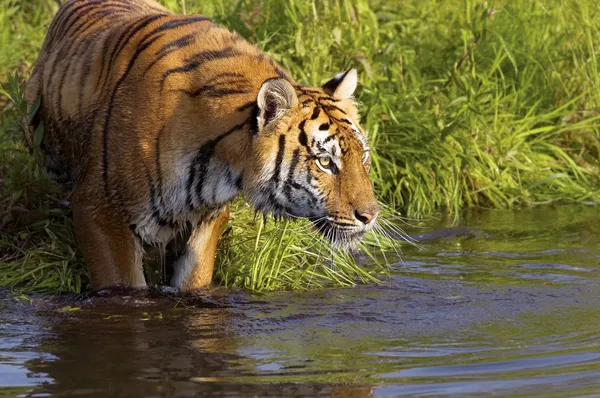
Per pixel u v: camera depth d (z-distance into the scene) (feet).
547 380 25.53
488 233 43.32
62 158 36.27
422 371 26.53
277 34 48.70
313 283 36.45
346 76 32.86
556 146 50.42
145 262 35.86
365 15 49.44
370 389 25.09
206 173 31.96
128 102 32.40
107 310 32.65
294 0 49.62
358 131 31.86
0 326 30.91
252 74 31.99
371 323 31.53
